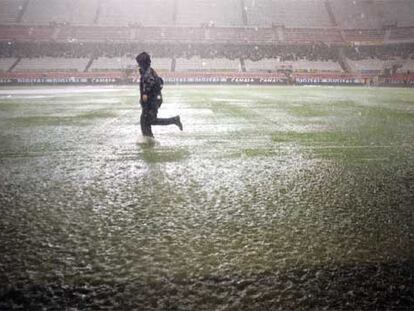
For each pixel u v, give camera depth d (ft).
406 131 37.42
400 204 16.34
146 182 19.69
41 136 34.50
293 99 81.41
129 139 32.73
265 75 174.60
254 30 202.69
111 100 78.79
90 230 13.51
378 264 11.09
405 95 98.12
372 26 208.13
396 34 193.16
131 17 212.02
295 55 193.77
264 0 226.58
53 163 24.06
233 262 11.16
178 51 192.85
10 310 8.86
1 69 170.19
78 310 8.88
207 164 23.62
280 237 12.92
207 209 15.64
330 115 51.08
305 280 10.19
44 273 10.54
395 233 13.29
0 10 207.00
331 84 171.94
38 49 186.39
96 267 10.87
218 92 110.11
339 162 24.29
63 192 18.08
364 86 166.50
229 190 18.28
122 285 9.94
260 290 9.71
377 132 36.76
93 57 185.57
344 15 216.95
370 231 13.44
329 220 14.47
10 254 11.66
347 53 193.26
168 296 9.45
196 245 12.27
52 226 13.88
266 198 17.08
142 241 12.58
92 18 209.26
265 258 11.40
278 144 30.48
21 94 99.14
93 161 24.57
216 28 202.59
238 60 189.37
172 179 20.18
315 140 32.24
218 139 32.63
